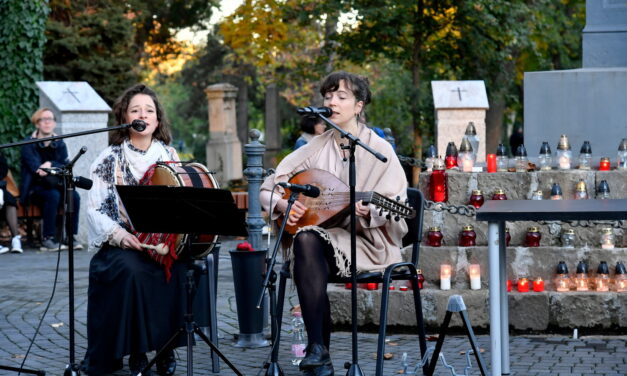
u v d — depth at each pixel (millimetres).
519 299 7113
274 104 29906
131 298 5676
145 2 28156
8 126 14883
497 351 5434
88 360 5824
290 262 5766
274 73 24984
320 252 5535
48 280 10195
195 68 35469
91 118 13734
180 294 5844
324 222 5680
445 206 7574
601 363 6133
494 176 7633
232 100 25906
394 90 22156
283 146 32875
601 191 7504
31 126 14984
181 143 39438
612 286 7277
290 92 27797
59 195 12953
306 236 5523
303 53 24562
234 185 22156
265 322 7418
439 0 19344
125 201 5254
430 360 5691
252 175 7582
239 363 6309
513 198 7609
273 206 5793
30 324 7801
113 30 21578
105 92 21281
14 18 14789
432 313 7168
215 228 5207
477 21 19609
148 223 5301
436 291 7199
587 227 7426
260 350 6730
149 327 5711
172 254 5734
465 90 14781
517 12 19812
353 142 5250
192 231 5273
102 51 21703
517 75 25531
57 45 20797
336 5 19219
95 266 5793
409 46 20078
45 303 8773
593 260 7324
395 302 7191
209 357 6496
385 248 5746
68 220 5688
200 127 37188
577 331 7078
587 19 9719
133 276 5660
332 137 5977
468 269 7449
